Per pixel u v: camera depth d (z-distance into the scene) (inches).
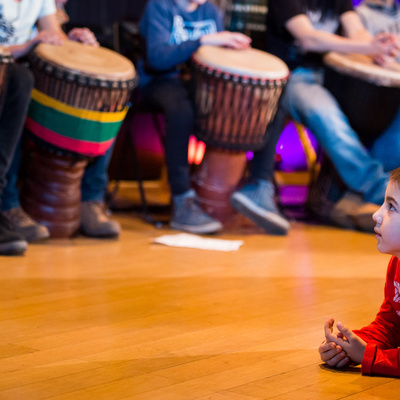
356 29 172.2
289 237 158.4
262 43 180.1
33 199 143.0
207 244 144.3
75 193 145.1
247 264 128.7
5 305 97.3
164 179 210.1
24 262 123.4
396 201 70.2
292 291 110.3
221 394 68.2
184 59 156.0
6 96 125.8
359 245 151.6
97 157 148.6
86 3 205.5
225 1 186.9
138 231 156.3
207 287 111.1
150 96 158.7
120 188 207.9
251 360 78.5
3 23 136.2
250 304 102.0
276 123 159.6
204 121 152.9
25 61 144.4
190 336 86.5
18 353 78.7
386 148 171.9
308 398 67.9
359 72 160.1
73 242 142.5
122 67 137.3
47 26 144.9
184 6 161.2
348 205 169.0
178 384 70.6
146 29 159.2
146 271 120.4
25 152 143.6
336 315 97.5
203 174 161.8
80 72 129.8
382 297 108.2
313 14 171.6
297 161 205.0
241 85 147.6
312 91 165.6
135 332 87.5
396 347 79.6
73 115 132.3
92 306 98.3
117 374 72.9
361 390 70.4
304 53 170.6
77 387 68.9
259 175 160.1
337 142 162.7
